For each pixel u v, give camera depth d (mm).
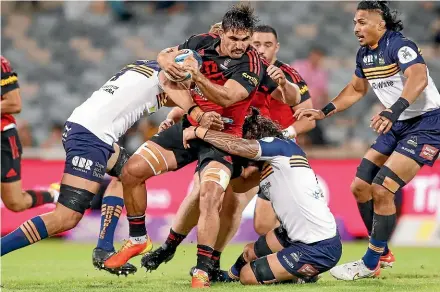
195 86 23703
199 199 23828
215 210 22156
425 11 63625
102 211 24859
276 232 23812
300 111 26234
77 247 38906
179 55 22172
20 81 58875
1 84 28016
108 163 24734
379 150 26188
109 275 26594
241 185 24578
